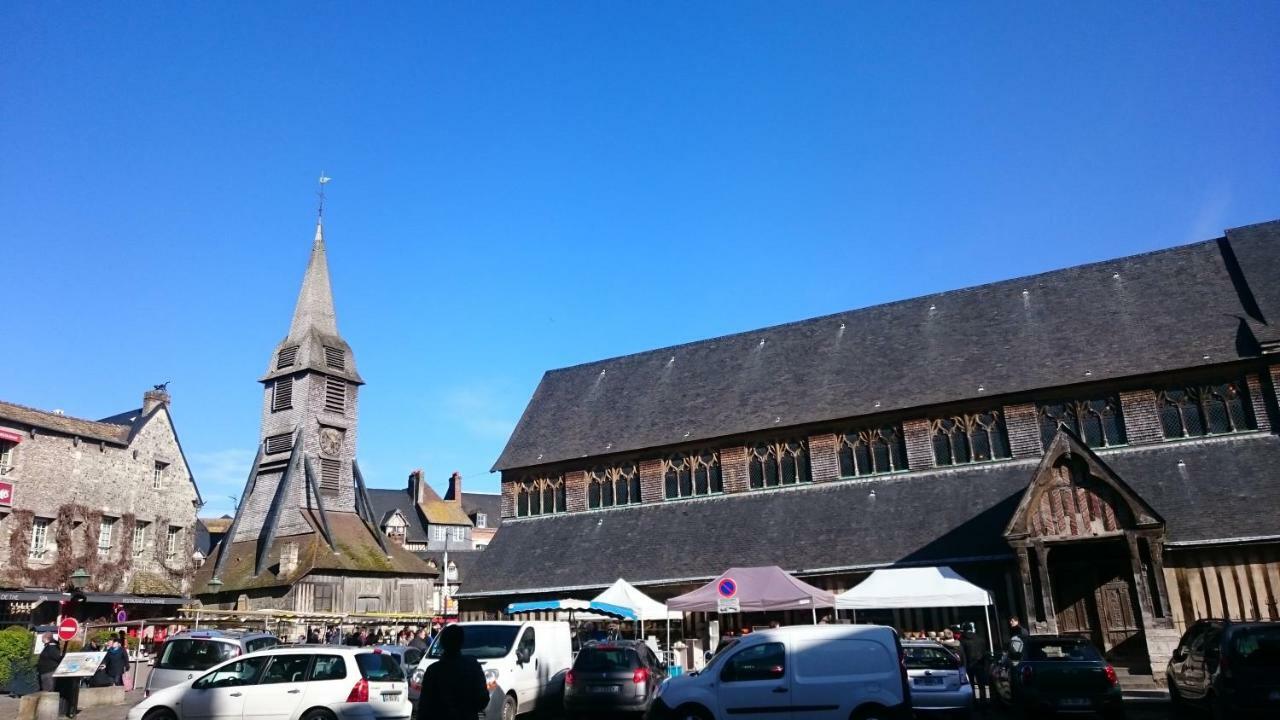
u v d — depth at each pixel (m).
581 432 43.25
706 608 26.38
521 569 39.00
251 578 47.28
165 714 17.23
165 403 46.12
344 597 46.69
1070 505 26.52
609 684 19.31
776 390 39.41
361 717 16.86
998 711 21.86
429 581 52.16
